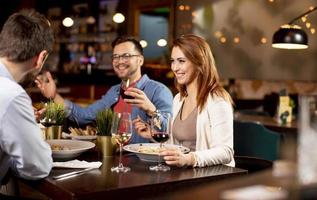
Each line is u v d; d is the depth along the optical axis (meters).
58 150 2.00
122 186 1.66
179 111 2.53
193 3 6.59
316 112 0.87
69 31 7.86
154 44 6.79
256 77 6.07
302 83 5.61
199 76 2.42
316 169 0.77
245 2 6.13
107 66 7.23
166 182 1.74
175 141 2.51
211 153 2.11
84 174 1.83
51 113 2.38
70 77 7.65
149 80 3.16
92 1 7.52
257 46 6.04
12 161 1.83
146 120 2.97
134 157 2.21
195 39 2.45
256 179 0.79
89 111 3.15
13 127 1.74
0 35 1.92
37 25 1.91
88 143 2.21
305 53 5.55
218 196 0.76
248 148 3.53
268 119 4.56
